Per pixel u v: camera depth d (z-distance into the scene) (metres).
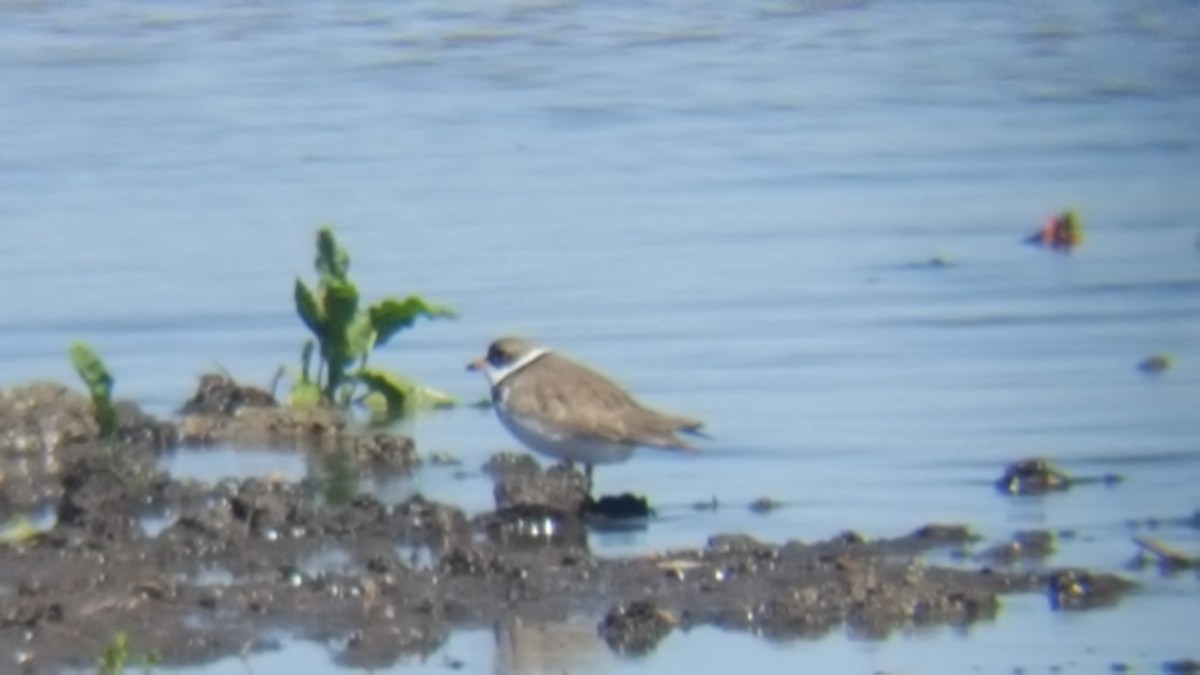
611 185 25.98
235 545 13.80
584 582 13.18
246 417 16.78
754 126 29.81
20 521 14.69
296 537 13.99
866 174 26.75
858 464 15.72
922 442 16.23
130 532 14.06
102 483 14.75
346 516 14.22
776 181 26.27
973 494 15.00
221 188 25.39
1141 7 39.28
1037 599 13.06
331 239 17.62
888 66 34.38
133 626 12.56
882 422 16.77
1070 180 26.50
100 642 12.38
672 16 38.34
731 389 17.73
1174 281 21.23
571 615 12.79
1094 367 18.30
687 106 31.16
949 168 27.09
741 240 23.14
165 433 16.50
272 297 20.64
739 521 14.45
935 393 17.55
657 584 13.14
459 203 24.77
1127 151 28.20
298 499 14.45
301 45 35.09
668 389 17.75
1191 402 17.19
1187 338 19.19
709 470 15.64
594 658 12.21
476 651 12.31
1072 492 15.02
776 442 16.28
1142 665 12.12
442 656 12.24
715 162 27.39
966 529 14.05
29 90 31.39
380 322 17.64
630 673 12.02
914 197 25.48
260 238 22.97
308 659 12.22
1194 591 13.14
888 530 14.22
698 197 25.30
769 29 37.41
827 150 28.30
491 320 19.91
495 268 21.78
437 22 37.25
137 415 16.70
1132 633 12.54
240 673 12.03
